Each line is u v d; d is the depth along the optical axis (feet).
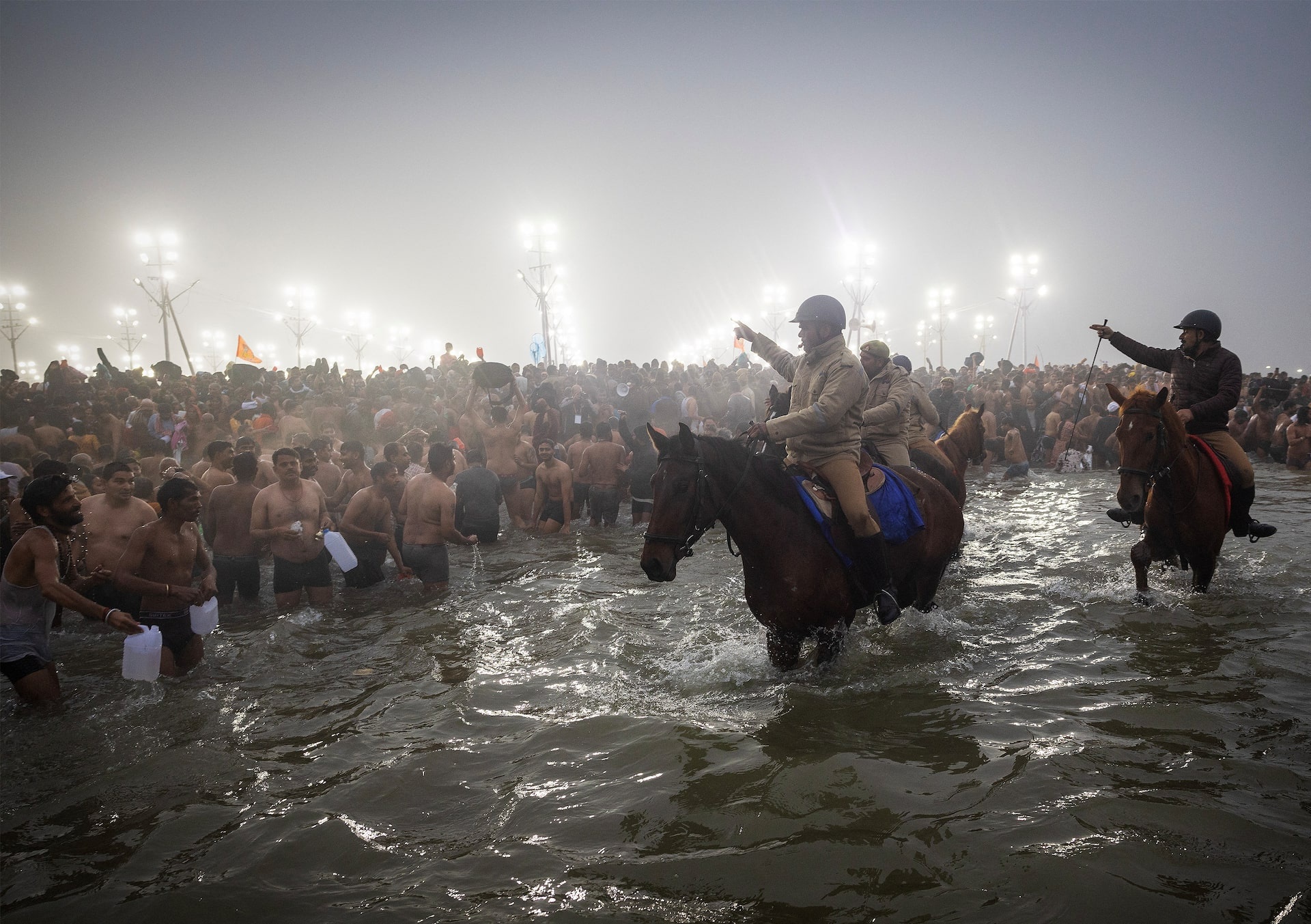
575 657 18.92
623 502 50.03
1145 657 17.20
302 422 47.67
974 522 37.29
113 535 24.12
